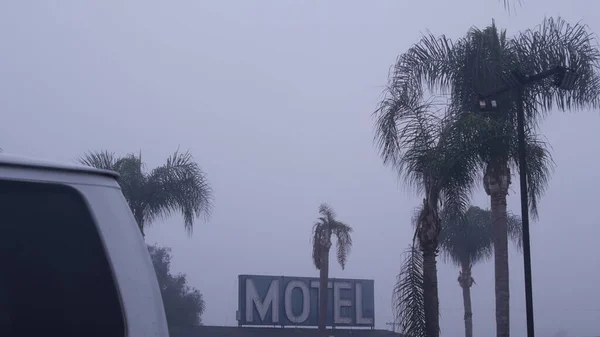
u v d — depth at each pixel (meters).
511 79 16.22
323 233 38.06
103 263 2.96
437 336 16.22
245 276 40.00
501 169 17.72
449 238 33.72
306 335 40.12
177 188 23.67
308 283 40.94
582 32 17.59
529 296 16.38
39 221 2.93
